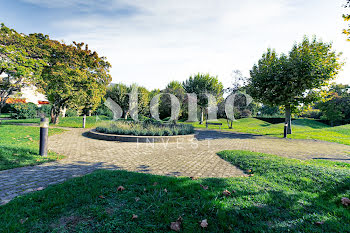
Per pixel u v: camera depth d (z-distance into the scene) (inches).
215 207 104.3
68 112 981.8
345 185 140.7
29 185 133.7
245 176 171.8
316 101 556.7
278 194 126.3
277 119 1237.1
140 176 151.1
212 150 295.9
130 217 93.4
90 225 86.3
